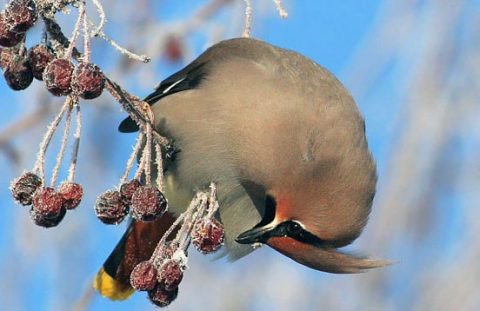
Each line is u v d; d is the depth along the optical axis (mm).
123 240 12445
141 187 9336
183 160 12039
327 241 11906
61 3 9125
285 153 11680
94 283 12664
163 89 12367
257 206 12242
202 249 9562
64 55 8984
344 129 11773
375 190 11984
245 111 11812
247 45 12367
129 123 12508
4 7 8992
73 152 9086
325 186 11688
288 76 11977
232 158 11891
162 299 9367
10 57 9148
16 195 9047
